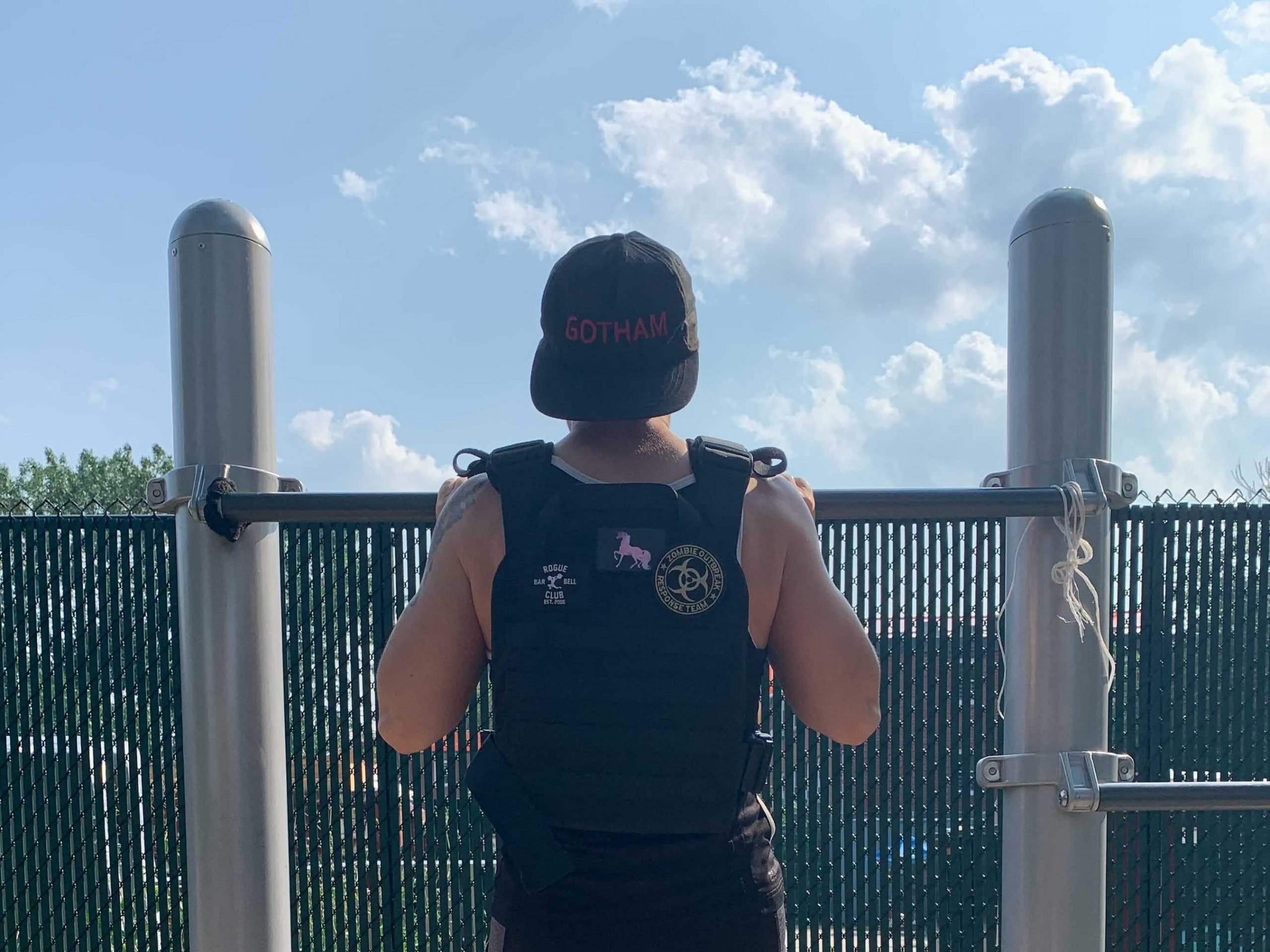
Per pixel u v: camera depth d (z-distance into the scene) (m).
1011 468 1.58
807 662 1.18
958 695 3.48
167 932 3.74
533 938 1.11
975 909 3.50
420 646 1.19
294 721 3.61
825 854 3.56
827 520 1.50
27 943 3.77
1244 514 3.60
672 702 1.08
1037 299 1.52
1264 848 3.57
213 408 1.53
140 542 3.75
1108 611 1.52
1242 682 3.59
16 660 3.80
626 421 1.18
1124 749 3.63
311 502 1.49
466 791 3.59
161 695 3.75
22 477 61.06
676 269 1.20
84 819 3.77
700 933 1.09
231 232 1.54
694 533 1.11
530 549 1.12
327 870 3.61
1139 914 3.62
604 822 1.09
